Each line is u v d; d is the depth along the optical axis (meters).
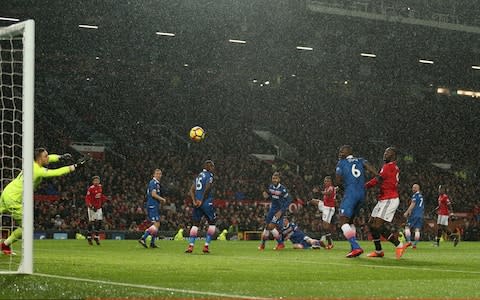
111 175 44.31
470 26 55.75
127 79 61.56
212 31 54.50
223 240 37.19
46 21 52.16
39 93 58.66
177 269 11.80
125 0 51.34
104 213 39.31
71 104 59.91
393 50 59.59
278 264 13.68
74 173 44.72
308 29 55.78
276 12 53.78
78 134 56.88
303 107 65.75
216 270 11.75
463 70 64.00
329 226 22.98
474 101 67.38
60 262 13.30
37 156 13.36
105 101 61.09
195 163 50.81
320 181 53.44
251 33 55.34
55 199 40.22
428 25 54.62
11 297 7.13
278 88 65.25
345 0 52.97
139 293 7.61
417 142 65.81
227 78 62.75
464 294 8.37
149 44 56.28
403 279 10.47
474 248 26.69
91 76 60.38
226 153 58.59
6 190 14.43
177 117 62.59
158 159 50.06
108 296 7.29
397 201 16.02
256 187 48.06
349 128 65.38
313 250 21.67
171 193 45.34
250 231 39.97
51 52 55.44
